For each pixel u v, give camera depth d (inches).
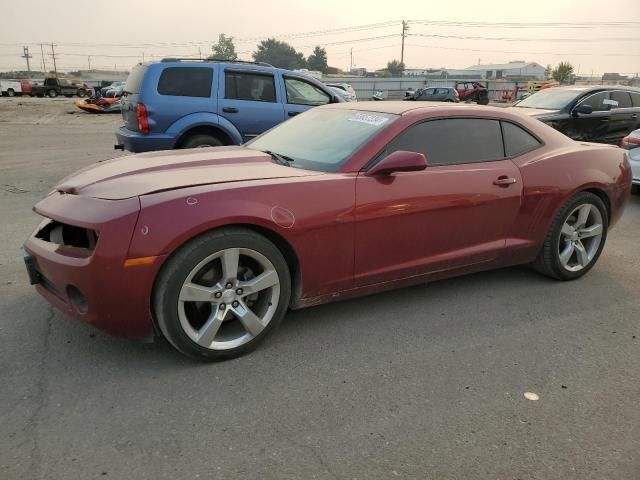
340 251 133.4
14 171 386.3
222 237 116.3
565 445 98.5
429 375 121.1
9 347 127.3
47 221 130.3
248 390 113.1
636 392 116.4
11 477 86.8
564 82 3799.2
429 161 148.3
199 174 129.8
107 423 100.9
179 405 107.0
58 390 111.0
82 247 116.0
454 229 151.5
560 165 170.4
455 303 161.5
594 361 129.4
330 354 129.2
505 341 138.4
